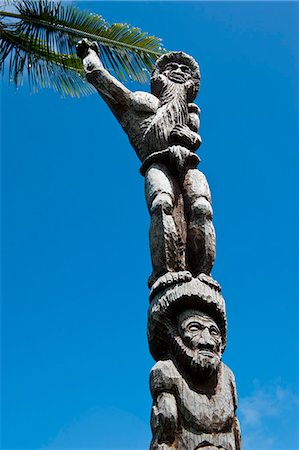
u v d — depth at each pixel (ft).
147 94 28.22
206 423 19.44
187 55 30.71
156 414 19.72
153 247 23.63
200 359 20.35
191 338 20.92
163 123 27.14
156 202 24.17
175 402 19.89
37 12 37.86
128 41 38.34
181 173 25.71
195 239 23.95
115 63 38.29
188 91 29.25
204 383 20.57
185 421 19.47
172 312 21.89
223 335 22.26
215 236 24.25
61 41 38.65
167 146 26.58
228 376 21.29
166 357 21.65
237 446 20.06
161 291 22.34
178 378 20.31
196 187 25.16
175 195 25.22
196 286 22.21
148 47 38.55
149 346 22.45
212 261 23.73
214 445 19.13
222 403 20.10
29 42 38.50
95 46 30.40
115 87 28.22
